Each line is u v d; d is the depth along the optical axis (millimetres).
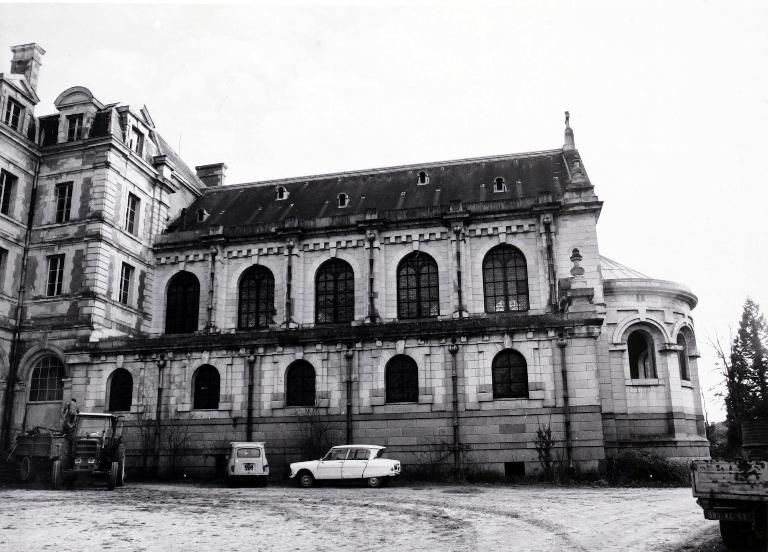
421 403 30891
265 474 28812
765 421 14617
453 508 19828
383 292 38844
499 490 25547
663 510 18922
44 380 37562
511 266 37969
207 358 33969
